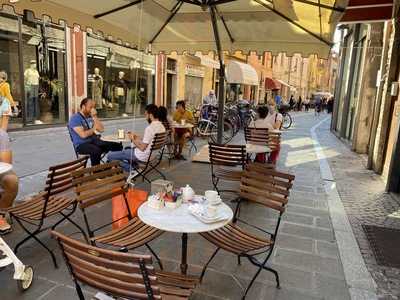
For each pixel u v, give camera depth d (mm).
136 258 1540
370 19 5496
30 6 3861
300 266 3275
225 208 2707
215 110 12297
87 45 12297
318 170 7395
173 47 7023
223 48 6828
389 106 6785
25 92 10102
